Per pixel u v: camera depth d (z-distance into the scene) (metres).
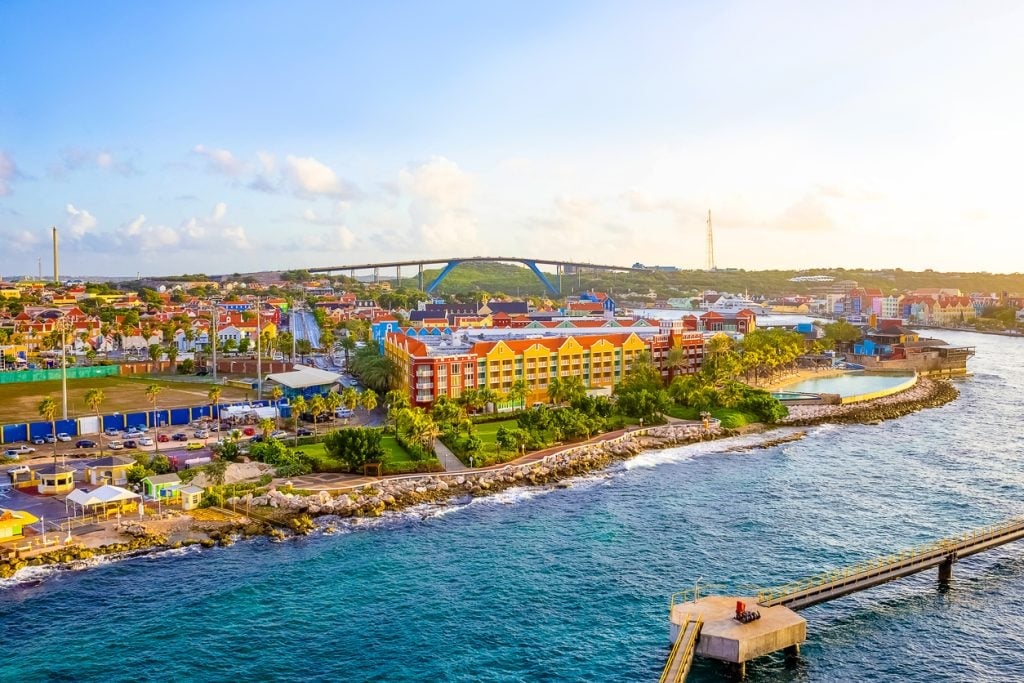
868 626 102.44
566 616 104.88
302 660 93.56
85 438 193.50
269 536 131.38
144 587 111.62
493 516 143.75
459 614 105.19
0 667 90.94
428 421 176.88
